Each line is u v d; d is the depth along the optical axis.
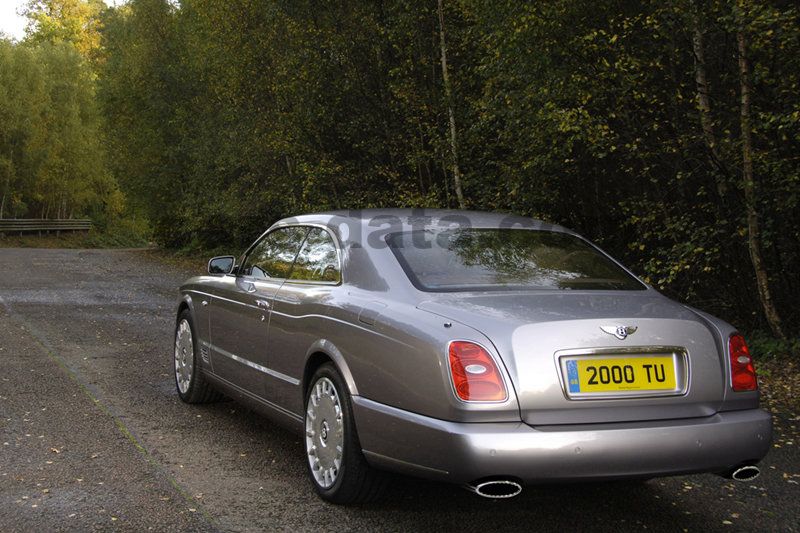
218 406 5.86
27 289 14.98
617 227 10.92
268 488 4.03
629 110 8.86
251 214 20.06
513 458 3.02
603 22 8.92
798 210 8.14
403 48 14.45
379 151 15.03
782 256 8.80
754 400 3.50
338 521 3.57
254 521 3.55
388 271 3.79
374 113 15.30
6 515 3.57
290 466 4.41
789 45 7.20
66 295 14.07
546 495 4.01
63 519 3.53
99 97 31.66
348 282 3.97
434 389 3.17
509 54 9.42
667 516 3.75
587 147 8.86
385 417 3.38
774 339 8.41
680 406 3.31
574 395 3.17
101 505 3.72
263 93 17.48
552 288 3.72
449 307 3.39
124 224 60.06
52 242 50.06
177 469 4.31
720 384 3.39
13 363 7.38
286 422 4.40
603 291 3.74
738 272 9.13
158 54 27.89
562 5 8.61
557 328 3.22
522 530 3.52
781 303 8.98
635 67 8.38
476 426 3.08
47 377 6.76
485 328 3.22
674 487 4.19
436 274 3.74
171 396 6.16
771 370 7.59
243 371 4.93
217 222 26.05
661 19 8.39
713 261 8.95
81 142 52.38
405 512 3.71
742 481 4.30
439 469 3.14
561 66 8.97
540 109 8.96
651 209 8.93
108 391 6.27
